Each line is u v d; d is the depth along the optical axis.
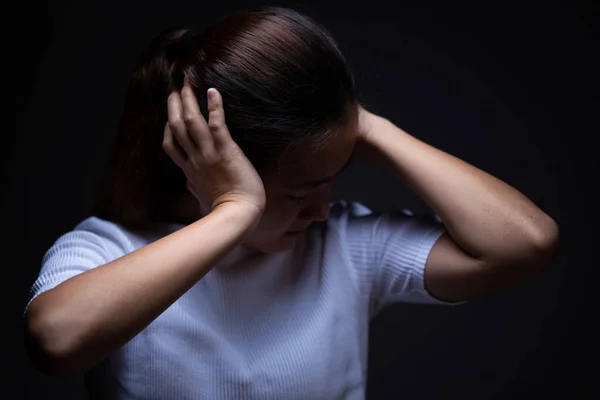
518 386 1.69
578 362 1.66
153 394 0.81
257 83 0.71
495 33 1.55
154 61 0.83
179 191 0.88
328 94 0.72
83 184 1.64
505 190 0.86
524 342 1.68
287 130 0.71
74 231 0.86
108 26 1.58
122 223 0.88
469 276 0.86
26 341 0.66
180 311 0.83
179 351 0.82
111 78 1.60
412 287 0.92
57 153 1.63
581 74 1.55
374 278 0.95
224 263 0.87
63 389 1.67
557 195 1.59
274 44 0.72
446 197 0.86
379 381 1.72
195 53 0.77
